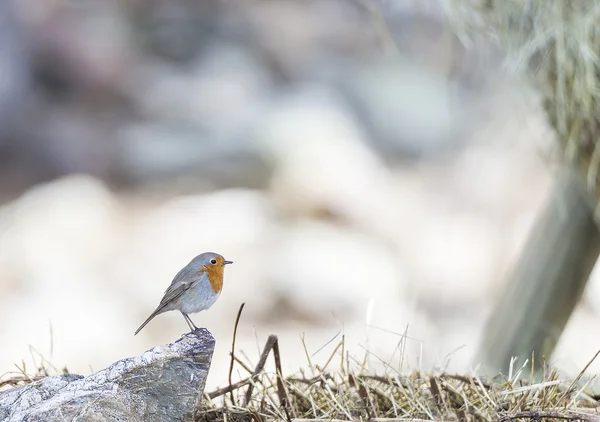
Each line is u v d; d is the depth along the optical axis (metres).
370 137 24.41
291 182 17.78
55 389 2.93
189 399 2.89
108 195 19.41
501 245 15.47
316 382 3.23
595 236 4.96
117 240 16.14
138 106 24.00
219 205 18.06
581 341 10.73
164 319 12.68
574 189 4.92
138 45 25.95
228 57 26.30
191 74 25.73
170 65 26.05
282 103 24.23
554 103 4.62
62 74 23.58
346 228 16.92
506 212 16.59
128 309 13.04
